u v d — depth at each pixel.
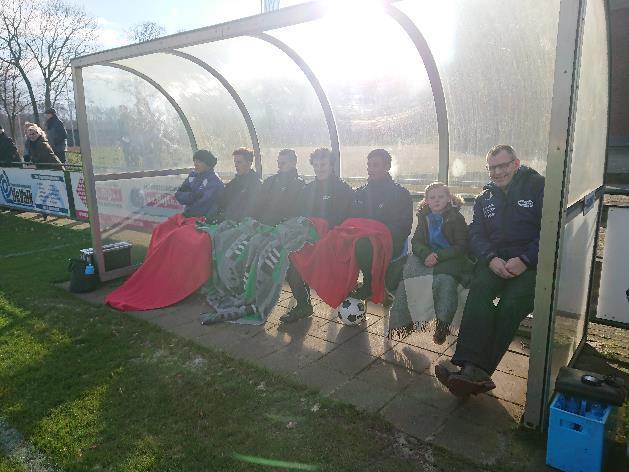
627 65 14.68
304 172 5.47
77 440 2.42
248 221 4.32
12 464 2.27
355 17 3.53
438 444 2.33
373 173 3.78
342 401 2.71
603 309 3.38
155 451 2.31
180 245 4.36
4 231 7.84
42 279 5.06
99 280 4.80
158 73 5.48
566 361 2.81
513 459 2.22
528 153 3.74
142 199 5.62
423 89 4.14
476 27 3.43
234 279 4.13
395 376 3.00
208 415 2.60
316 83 4.75
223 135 6.16
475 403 2.69
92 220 4.76
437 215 3.27
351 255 3.56
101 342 3.53
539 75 3.42
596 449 2.04
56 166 8.41
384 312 4.06
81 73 4.63
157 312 4.12
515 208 2.78
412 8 3.34
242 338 3.58
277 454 2.28
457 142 4.14
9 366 3.18
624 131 15.05
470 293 2.71
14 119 28.83
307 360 3.22
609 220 3.29
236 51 4.71
